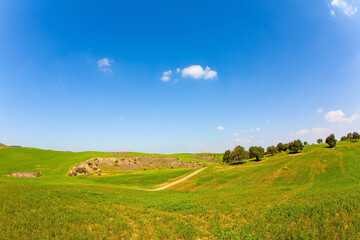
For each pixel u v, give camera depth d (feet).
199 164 529.86
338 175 179.32
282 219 61.36
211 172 269.64
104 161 437.99
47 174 292.40
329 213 59.72
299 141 436.76
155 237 52.60
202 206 86.63
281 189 124.16
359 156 263.49
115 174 346.54
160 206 88.84
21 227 50.60
